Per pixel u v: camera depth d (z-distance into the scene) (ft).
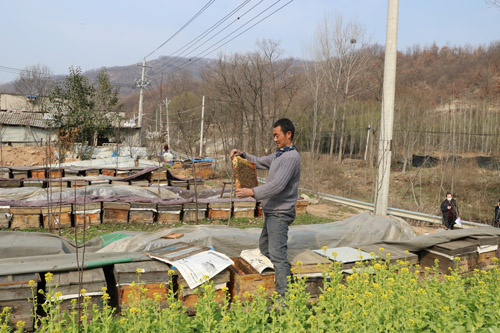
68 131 82.12
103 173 52.08
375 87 126.41
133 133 108.99
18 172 45.55
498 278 15.31
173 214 32.53
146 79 113.91
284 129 13.43
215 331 9.79
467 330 11.14
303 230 21.53
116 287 14.15
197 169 65.82
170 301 11.23
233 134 56.80
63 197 30.42
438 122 71.97
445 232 21.75
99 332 9.79
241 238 18.81
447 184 57.21
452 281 14.08
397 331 10.42
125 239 17.72
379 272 14.03
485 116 70.33
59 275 12.94
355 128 94.63
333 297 11.89
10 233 17.81
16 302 12.13
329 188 58.65
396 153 76.23
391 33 32.60
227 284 14.47
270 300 13.85
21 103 127.95
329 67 105.29
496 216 34.88
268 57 85.05
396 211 40.68
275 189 12.75
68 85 87.66
